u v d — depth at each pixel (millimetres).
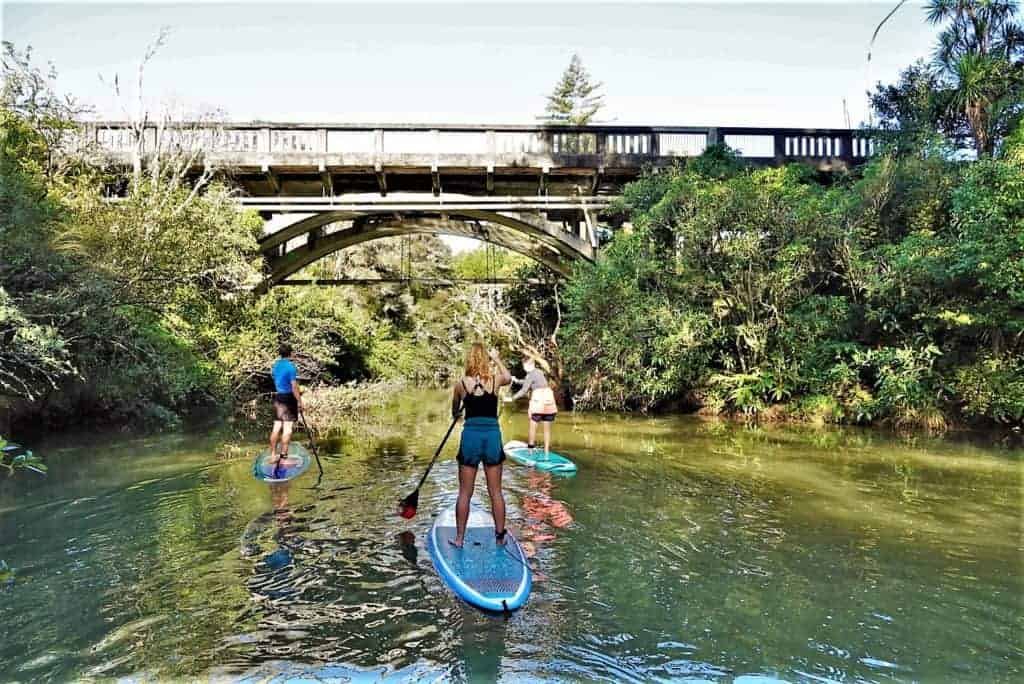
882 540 5816
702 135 17719
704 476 8414
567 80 43531
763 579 4934
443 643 3957
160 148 16266
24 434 10914
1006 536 5941
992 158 12305
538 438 11766
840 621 4250
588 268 16891
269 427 12789
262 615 4297
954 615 4348
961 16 15477
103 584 4762
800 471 8734
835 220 13922
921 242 12656
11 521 6242
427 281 27781
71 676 3551
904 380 12523
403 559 5301
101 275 10828
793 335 14461
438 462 9258
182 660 3727
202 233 14938
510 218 18469
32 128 13672
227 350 15773
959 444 10992
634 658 3793
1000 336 12484
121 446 10203
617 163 17500
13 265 9359
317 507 6801
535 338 21391
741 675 3615
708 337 15125
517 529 6105
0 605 4406
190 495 7238
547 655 3822
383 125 17109
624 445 10977
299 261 20750
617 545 5660
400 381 27641
